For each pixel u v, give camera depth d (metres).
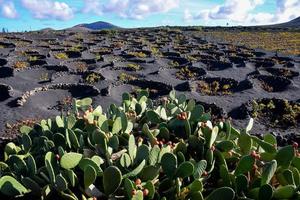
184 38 39.62
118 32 46.28
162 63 19.56
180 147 4.21
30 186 3.78
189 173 3.62
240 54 24.75
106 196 3.60
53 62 18.73
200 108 4.84
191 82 14.08
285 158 3.89
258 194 3.42
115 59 20.25
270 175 3.47
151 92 12.84
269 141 4.63
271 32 51.56
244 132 4.30
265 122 9.96
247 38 41.75
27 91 11.90
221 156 4.02
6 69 15.81
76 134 4.65
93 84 13.72
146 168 3.66
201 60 20.78
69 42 31.38
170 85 13.38
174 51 25.80
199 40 37.81
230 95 12.75
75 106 5.69
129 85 13.54
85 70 16.25
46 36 38.91
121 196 3.57
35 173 4.04
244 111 10.61
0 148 7.36
